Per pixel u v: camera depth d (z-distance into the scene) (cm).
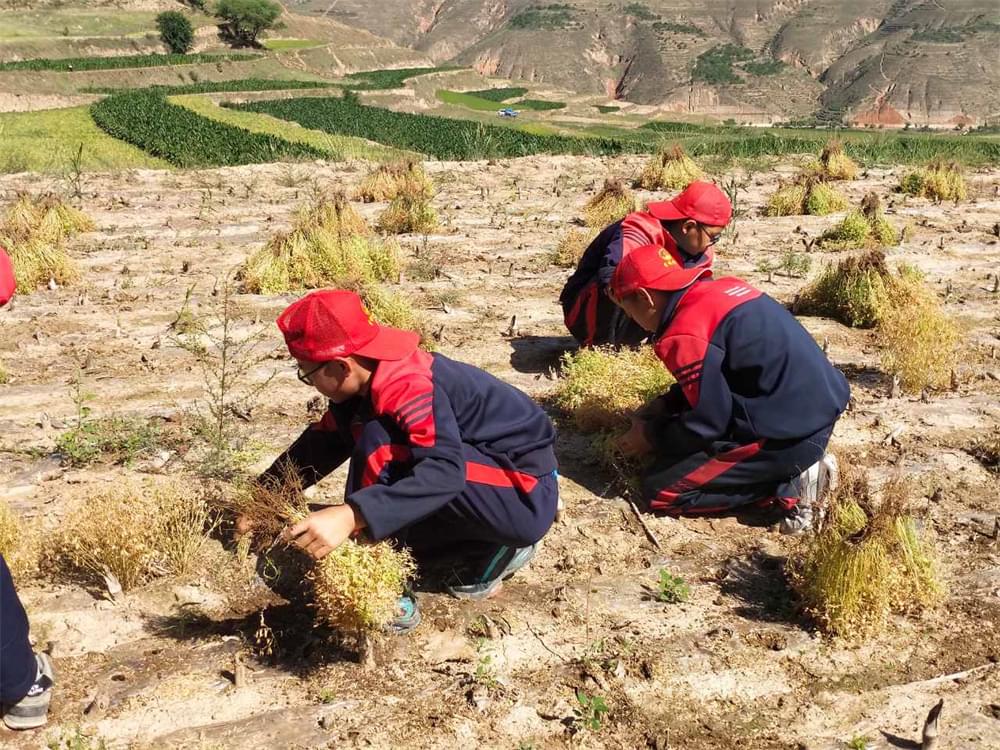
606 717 344
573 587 416
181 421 555
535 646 378
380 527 344
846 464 482
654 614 399
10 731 329
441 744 329
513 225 1042
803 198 1108
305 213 967
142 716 338
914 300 732
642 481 489
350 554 347
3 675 317
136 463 506
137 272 841
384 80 11656
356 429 369
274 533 414
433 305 780
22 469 502
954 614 402
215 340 688
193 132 4925
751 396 442
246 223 1009
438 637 381
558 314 766
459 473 355
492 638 381
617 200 1031
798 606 401
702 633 388
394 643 375
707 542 453
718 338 435
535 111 13288
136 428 537
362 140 3853
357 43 15425
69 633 379
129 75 9538
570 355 650
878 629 387
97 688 350
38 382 614
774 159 1478
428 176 1260
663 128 7706
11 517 413
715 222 540
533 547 408
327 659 368
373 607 346
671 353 441
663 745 331
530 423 382
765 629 391
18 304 752
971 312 773
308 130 5738
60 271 798
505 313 766
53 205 944
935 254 938
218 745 324
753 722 345
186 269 844
